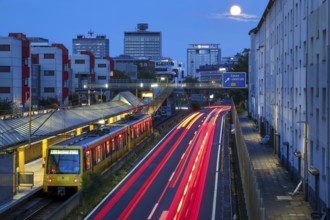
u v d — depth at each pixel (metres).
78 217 25.89
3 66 76.25
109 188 33.78
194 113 119.94
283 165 43.03
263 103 67.31
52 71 100.06
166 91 102.19
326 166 24.22
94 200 29.47
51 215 21.94
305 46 33.03
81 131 48.12
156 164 44.56
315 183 27.02
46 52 100.06
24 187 31.02
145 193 32.38
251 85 94.62
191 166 43.56
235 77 78.94
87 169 31.55
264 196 31.39
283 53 44.75
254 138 65.31
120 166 41.09
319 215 25.97
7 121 32.28
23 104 79.75
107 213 27.06
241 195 29.34
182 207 28.55
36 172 36.62
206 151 53.44
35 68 98.06
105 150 37.12
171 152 52.66
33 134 31.64
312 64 28.73
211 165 44.06
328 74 23.83
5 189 27.53
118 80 116.94
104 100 120.75
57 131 36.66
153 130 71.56
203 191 33.00
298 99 35.38
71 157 30.52
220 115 111.69
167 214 26.94
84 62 125.69
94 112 55.88
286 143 39.94
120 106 74.00
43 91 99.94
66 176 30.02
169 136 69.19
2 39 76.00
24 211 27.22
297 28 36.38
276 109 50.47
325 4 24.70
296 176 34.94
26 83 81.44
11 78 76.31
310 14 29.50
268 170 41.12
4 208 26.09
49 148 30.69
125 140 46.00
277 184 35.25
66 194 30.70
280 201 30.02
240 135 38.34
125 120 55.75
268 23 60.41
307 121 30.22
